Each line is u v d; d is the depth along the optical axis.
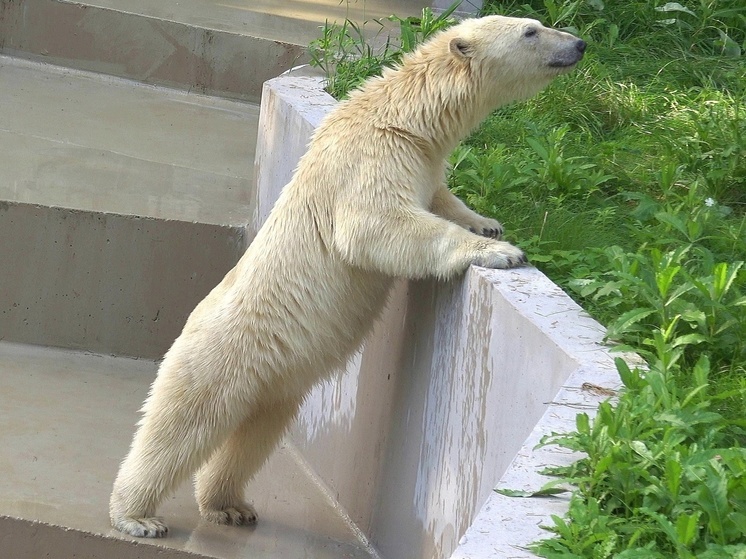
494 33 7.00
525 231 7.84
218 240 10.35
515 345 5.92
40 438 8.73
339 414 8.77
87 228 10.17
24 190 10.41
